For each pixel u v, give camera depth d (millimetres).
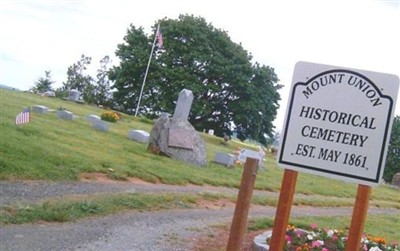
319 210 14172
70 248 5367
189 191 11398
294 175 3615
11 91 31688
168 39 49844
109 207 7625
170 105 46562
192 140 16875
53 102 30516
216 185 13578
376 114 3379
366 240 7906
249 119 51094
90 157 11734
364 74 3422
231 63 49938
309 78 3553
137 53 49156
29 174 8539
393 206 20469
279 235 3635
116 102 50000
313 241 7289
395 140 48219
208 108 48438
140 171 11828
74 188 8602
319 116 3506
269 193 14953
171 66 49250
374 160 3359
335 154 3445
